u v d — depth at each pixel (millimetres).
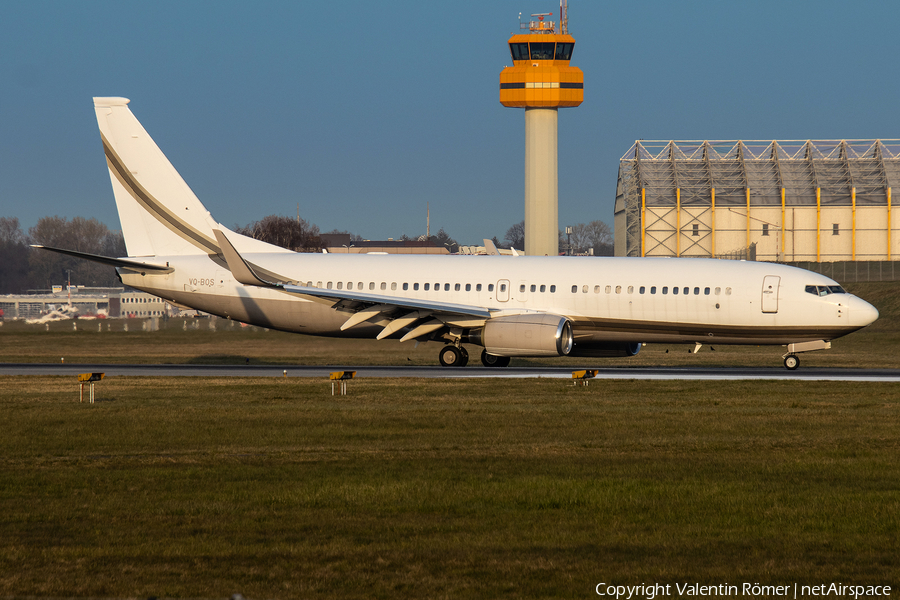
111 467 65125
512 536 47062
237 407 96188
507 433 80250
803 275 144375
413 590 38688
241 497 55406
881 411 94938
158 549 44344
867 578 40875
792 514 51625
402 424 85062
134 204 165500
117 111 164500
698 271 147125
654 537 47156
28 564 41906
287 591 38438
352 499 54906
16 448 73250
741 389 115438
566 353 146875
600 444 74812
